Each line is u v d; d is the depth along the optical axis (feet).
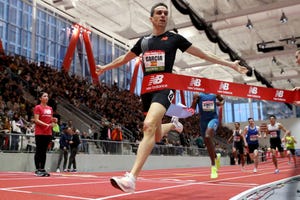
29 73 52.16
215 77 111.86
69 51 70.85
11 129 33.17
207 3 67.56
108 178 20.44
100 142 38.73
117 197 10.48
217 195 11.42
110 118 60.08
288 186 14.51
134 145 44.98
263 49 85.10
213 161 20.89
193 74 104.47
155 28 10.61
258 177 22.44
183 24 65.77
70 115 50.29
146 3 69.10
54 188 13.25
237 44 89.35
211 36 65.98
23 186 14.14
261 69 107.76
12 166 29.09
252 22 70.79
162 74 9.90
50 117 21.70
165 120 68.33
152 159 46.21
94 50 79.56
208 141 20.07
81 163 35.42
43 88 50.39
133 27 78.84
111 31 78.07
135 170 8.85
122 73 88.79
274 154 28.84
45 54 67.46
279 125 30.76
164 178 21.57
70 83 60.49
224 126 122.93
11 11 60.80
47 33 68.03
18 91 45.16
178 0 55.11
